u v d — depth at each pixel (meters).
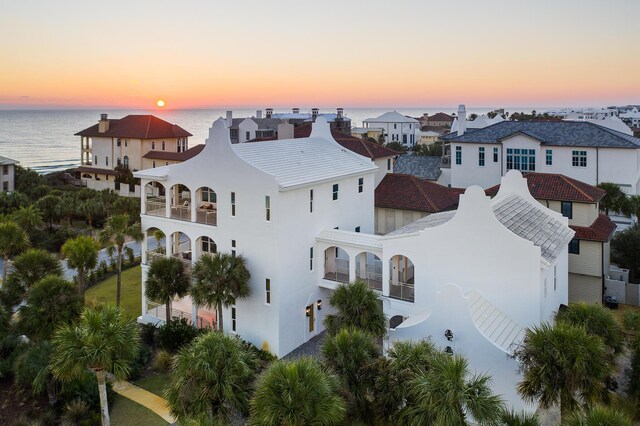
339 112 95.88
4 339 25.44
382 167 46.62
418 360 16.09
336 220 32.94
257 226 28.58
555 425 16.59
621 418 12.81
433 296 26.06
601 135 49.06
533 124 54.22
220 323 27.95
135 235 33.28
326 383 14.88
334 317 22.70
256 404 14.65
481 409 13.83
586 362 15.39
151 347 29.56
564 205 34.28
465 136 55.38
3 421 21.89
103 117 85.81
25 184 78.62
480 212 24.31
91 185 84.88
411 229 29.67
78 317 24.27
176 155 76.75
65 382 22.50
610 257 38.84
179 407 17.12
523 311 23.70
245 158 29.36
